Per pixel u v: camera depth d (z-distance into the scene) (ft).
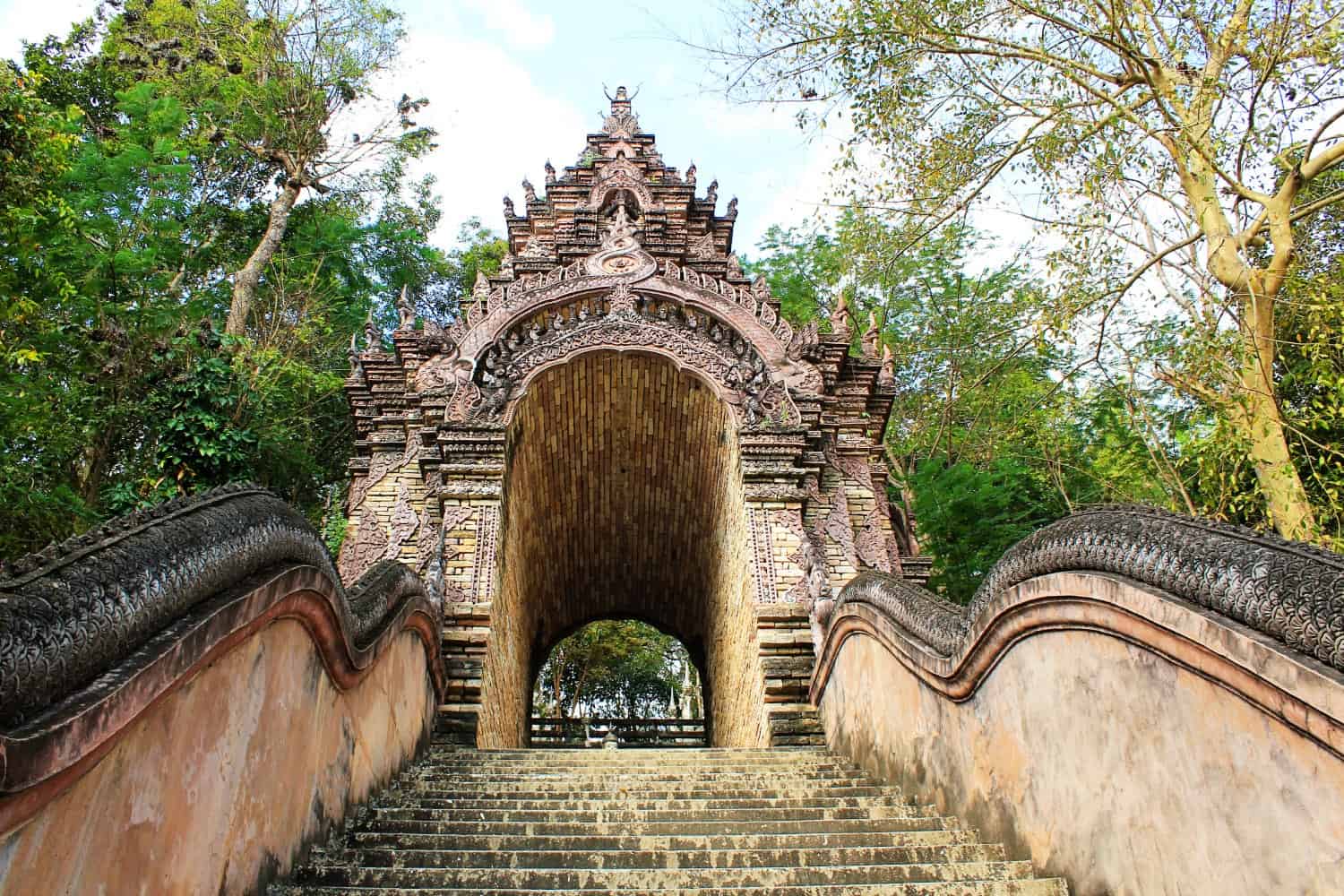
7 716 8.47
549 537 55.26
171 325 56.65
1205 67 30.66
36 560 10.04
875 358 50.67
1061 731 15.52
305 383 71.97
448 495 39.99
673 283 47.01
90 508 50.16
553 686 119.34
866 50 32.48
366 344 51.37
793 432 42.57
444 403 43.21
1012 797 17.29
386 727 24.20
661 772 26.81
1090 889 14.29
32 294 48.16
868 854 17.46
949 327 63.05
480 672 35.96
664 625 66.13
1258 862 10.82
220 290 83.10
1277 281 29.91
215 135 78.59
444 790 23.93
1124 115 30.86
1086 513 15.42
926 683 21.65
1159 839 12.69
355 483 48.49
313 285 80.33
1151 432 34.71
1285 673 10.27
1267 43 28.25
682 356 45.19
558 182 65.92
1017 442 56.03
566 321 45.91
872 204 34.81
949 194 33.76
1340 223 35.37
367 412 50.65
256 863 14.42
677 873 16.40
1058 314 31.40
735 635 45.24
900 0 31.55
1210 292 30.76
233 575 13.47
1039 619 16.19
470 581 38.37
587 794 23.76
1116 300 31.09
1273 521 29.78
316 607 17.15
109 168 61.26
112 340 53.93
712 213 65.05
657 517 55.62
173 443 49.93
